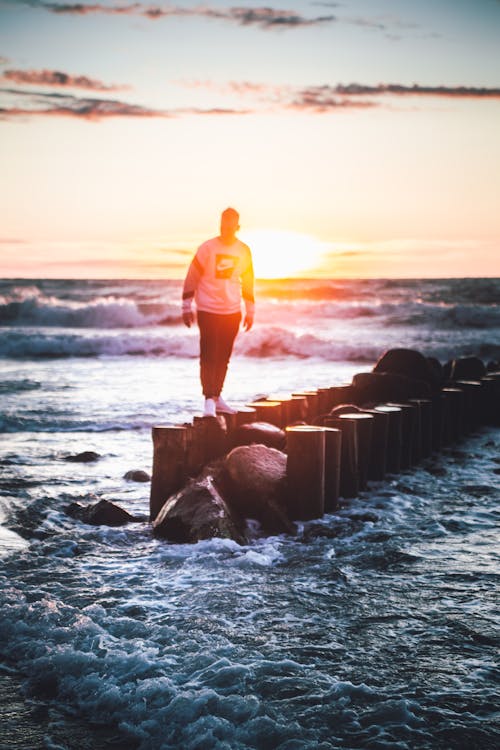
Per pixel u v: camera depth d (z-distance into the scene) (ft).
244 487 22.13
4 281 209.46
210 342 23.66
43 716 11.44
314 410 31.40
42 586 16.65
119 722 11.23
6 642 13.83
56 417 42.39
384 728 10.78
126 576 17.39
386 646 13.52
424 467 32.04
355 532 21.18
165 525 20.42
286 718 11.05
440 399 36.04
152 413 44.01
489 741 10.48
